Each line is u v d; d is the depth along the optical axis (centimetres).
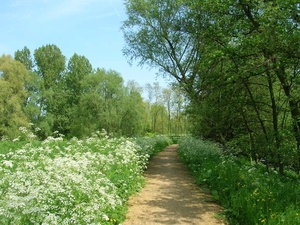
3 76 3694
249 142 1652
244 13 1355
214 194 997
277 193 777
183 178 1341
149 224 727
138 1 2302
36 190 516
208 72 1778
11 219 432
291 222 590
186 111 1992
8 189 529
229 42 1423
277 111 1431
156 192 1058
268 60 1116
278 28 1050
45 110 4888
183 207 882
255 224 655
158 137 3619
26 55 5397
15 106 3484
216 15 1465
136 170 1186
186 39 2312
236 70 1277
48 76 5347
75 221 494
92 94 4294
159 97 6250
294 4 1009
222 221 766
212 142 1997
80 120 4531
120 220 715
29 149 1138
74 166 728
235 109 1612
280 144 1223
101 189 654
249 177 979
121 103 4312
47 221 450
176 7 2209
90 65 5894
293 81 1211
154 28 2356
